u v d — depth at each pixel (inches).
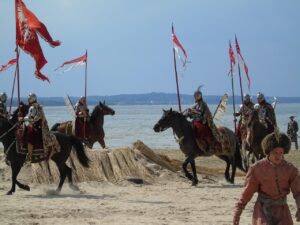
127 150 977.5
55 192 780.6
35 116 740.7
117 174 919.0
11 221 552.7
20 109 767.7
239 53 1096.8
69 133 1072.8
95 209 629.3
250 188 326.0
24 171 897.5
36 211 611.8
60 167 780.6
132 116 6815.9
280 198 325.1
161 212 613.3
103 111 1094.4
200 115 895.7
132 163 952.9
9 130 751.7
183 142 892.0
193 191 818.2
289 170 323.6
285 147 322.3
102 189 832.3
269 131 913.5
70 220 560.1
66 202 685.9
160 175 953.5
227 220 566.3
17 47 781.3
